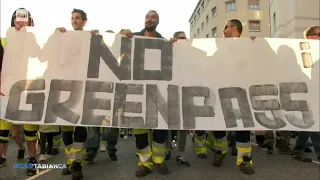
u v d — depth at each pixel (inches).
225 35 164.6
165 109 139.6
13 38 140.3
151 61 145.4
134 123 136.0
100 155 204.8
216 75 146.5
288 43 149.9
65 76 138.7
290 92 144.6
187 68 146.7
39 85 136.5
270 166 168.6
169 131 188.9
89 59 141.8
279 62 148.3
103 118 135.1
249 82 145.9
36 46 140.4
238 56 148.4
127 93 139.8
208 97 143.3
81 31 144.4
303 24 771.4
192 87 144.3
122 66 142.9
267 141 213.9
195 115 140.3
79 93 137.2
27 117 132.4
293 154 194.4
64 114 133.9
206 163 175.8
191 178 139.6
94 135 174.6
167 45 148.9
